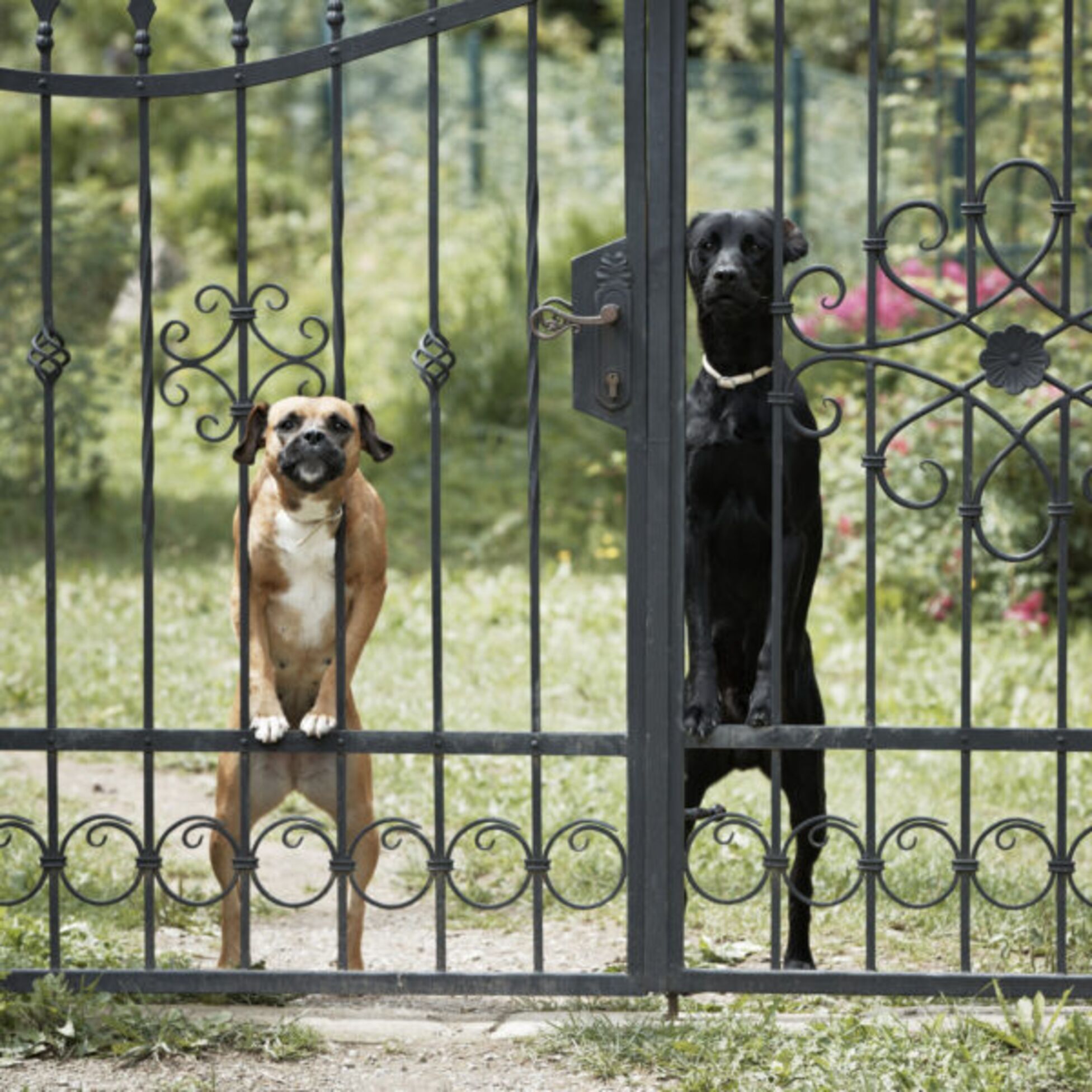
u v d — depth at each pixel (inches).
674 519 271.9
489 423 858.1
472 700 531.2
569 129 1148.5
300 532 289.0
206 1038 270.8
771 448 302.4
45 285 277.6
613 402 271.7
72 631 605.6
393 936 350.3
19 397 779.4
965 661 275.0
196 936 344.5
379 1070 263.4
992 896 355.9
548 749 276.7
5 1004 270.1
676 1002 282.5
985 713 523.8
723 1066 259.6
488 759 471.2
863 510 635.5
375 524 295.9
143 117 272.4
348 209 1154.0
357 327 954.1
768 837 396.8
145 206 272.2
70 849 389.7
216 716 503.8
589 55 1350.9
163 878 377.7
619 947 340.5
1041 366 269.6
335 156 272.5
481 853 395.2
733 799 428.8
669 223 269.6
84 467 829.2
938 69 807.1
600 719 511.5
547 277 890.1
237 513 284.7
